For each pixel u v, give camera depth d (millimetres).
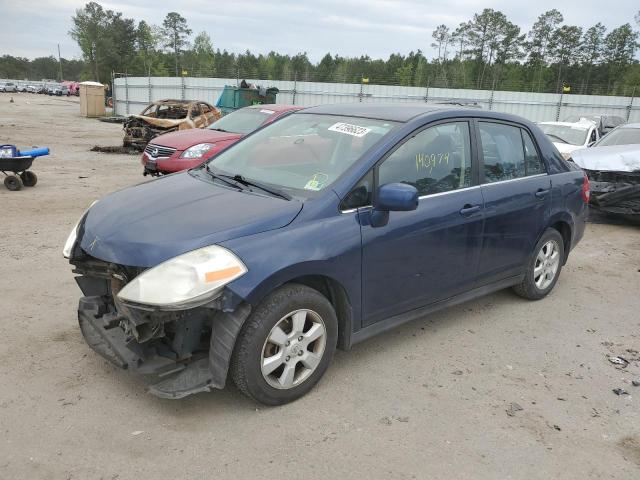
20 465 2666
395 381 3643
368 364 3857
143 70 88562
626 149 8781
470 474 2775
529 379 3779
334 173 3535
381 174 3582
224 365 2951
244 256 2926
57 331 4078
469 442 3033
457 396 3506
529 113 30625
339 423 3141
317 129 4098
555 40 84938
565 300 5352
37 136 20719
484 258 4352
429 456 2895
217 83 33375
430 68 65125
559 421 3289
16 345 3836
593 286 5832
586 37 84125
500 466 2852
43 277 5199
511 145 4676
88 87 34125
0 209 8023
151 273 2832
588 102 29938
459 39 87750
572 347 4316
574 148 11609
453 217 3963
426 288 3938
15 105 46281
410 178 3758
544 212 4855
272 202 3328
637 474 2850
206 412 3180
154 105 17359
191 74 35688
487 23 86500
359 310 3531
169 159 9281
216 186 3689
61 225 7234
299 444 2932
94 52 99062
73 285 5020
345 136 3871
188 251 2877
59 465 2684
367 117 4059
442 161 4008
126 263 2953
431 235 3820
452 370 3840
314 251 3152
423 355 4039
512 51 86812
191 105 16656
